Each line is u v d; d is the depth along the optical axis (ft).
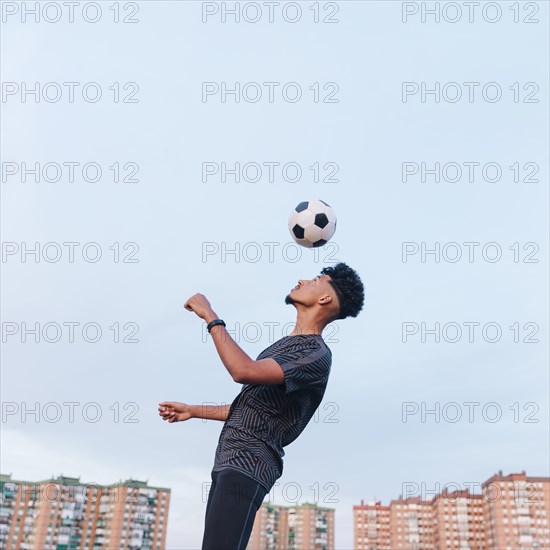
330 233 12.16
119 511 188.65
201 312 7.54
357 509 224.12
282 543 219.20
